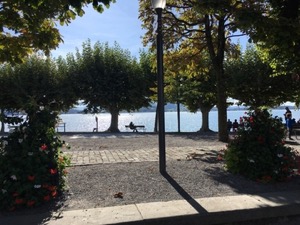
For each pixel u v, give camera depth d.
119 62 29.91
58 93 29.44
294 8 8.05
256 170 6.50
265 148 6.50
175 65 16.20
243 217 4.78
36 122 5.54
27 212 4.87
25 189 5.00
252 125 6.83
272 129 6.71
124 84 30.00
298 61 8.81
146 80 29.91
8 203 4.95
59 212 4.80
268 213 4.87
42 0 6.05
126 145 13.70
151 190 5.88
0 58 8.00
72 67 29.81
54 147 5.71
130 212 4.71
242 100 27.41
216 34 15.98
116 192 5.78
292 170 6.64
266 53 9.78
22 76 29.09
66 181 6.32
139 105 30.58
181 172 7.24
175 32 15.12
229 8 7.41
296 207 5.01
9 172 5.08
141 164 8.20
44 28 7.66
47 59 29.81
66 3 5.90
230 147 7.22
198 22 14.72
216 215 4.68
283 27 7.11
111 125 29.95
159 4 7.31
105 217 4.54
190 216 4.60
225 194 5.63
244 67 26.53
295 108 26.50
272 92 26.30
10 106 29.22
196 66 16.84
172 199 5.36
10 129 5.55
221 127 15.05
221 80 14.75
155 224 4.48
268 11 9.27
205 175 6.95
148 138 17.67
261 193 5.65
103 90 29.58
